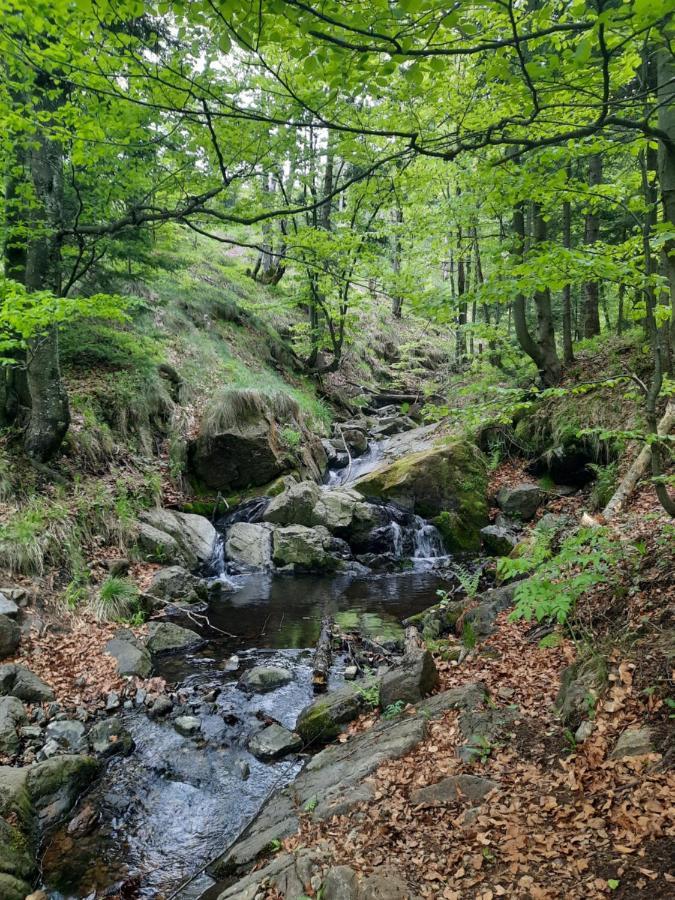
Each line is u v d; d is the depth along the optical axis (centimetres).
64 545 812
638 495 806
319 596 934
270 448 1280
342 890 297
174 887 376
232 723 568
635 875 266
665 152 378
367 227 1229
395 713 508
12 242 896
